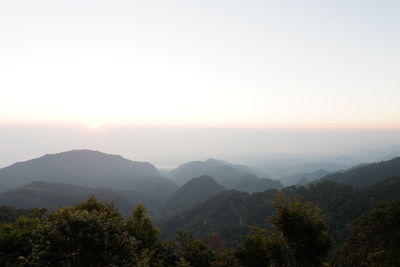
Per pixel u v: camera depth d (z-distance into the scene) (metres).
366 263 23.47
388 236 24.06
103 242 11.48
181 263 19.64
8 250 15.05
